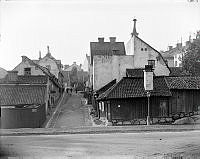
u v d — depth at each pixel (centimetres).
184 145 1445
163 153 1302
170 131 1908
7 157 1268
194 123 2427
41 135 1833
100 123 2553
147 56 3519
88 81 4269
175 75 2880
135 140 1598
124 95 2528
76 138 1689
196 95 2600
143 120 2509
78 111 3198
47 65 4194
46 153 1327
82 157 1265
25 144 1512
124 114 2508
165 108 2556
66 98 4209
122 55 3616
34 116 2455
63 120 2739
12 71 2991
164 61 3409
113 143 1520
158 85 2633
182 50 2705
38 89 2912
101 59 3625
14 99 2761
